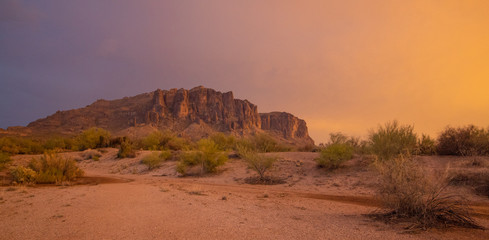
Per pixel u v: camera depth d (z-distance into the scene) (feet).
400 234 14.79
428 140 50.80
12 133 510.17
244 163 69.41
